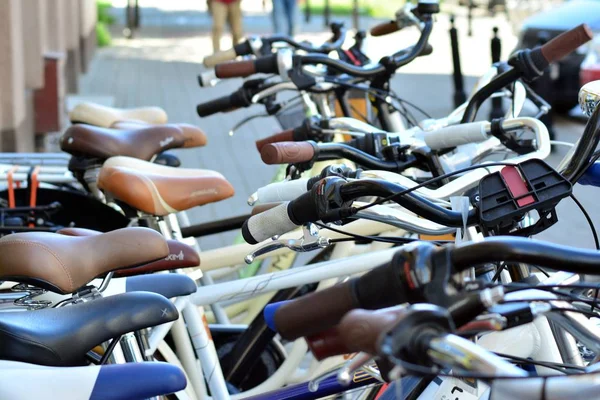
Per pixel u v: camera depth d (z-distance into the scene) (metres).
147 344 2.42
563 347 1.92
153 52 16.22
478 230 1.85
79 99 10.62
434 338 1.21
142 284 2.37
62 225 3.87
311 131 2.88
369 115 4.15
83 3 13.45
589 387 1.33
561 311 1.50
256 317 3.22
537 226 1.79
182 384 1.76
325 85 3.46
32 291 2.30
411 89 11.41
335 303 1.39
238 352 3.22
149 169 3.08
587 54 9.53
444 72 13.06
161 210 2.92
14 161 4.04
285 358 3.29
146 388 1.74
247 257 1.93
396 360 1.19
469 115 2.74
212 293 2.76
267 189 2.14
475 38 17.36
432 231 1.84
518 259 1.34
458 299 1.33
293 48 3.81
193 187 2.95
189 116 9.94
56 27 10.43
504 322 1.33
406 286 1.35
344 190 1.74
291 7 13.82
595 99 1.94
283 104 3.61
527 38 10.23
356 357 1.40
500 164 1.82
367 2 25.88
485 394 1.87
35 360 1.88
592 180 1.91
